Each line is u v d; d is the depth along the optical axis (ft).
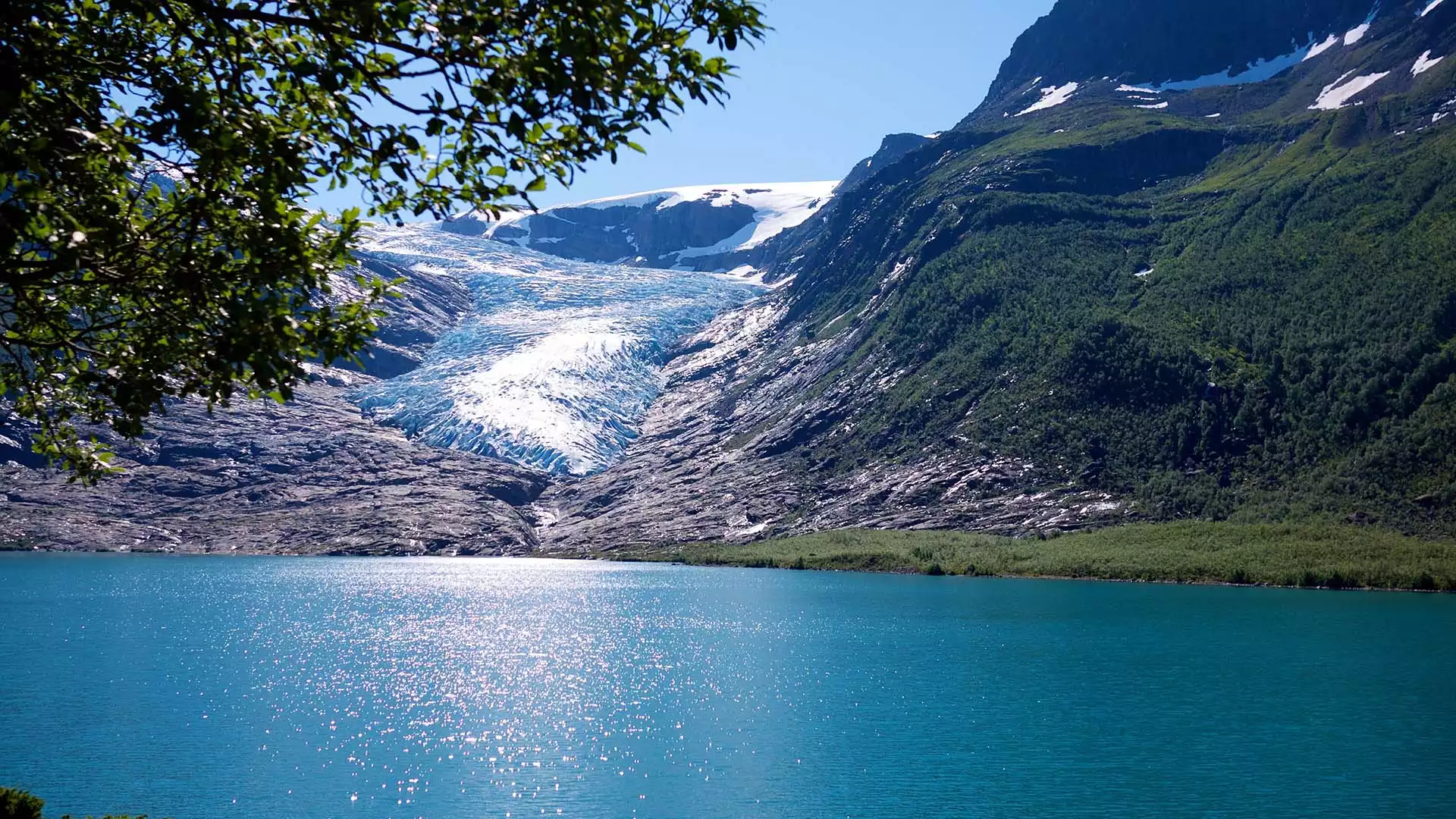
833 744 163.63
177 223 49.80
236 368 49.78
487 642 264.93
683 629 288.51
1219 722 179.32
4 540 536.42
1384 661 235.20
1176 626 289.53
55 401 61.46
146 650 247.70
